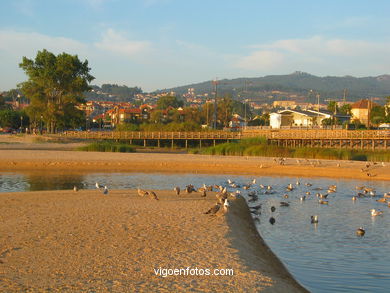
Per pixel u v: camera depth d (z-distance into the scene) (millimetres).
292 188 34719
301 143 82125
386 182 41281
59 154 58969
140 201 23922
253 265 13336
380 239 18875
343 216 24125
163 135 88250
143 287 10805
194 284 11141
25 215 19453
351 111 166250
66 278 11344
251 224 21078
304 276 13742
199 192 28859
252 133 87688
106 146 71125
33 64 96500
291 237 19000
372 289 12781
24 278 11305
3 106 178125
